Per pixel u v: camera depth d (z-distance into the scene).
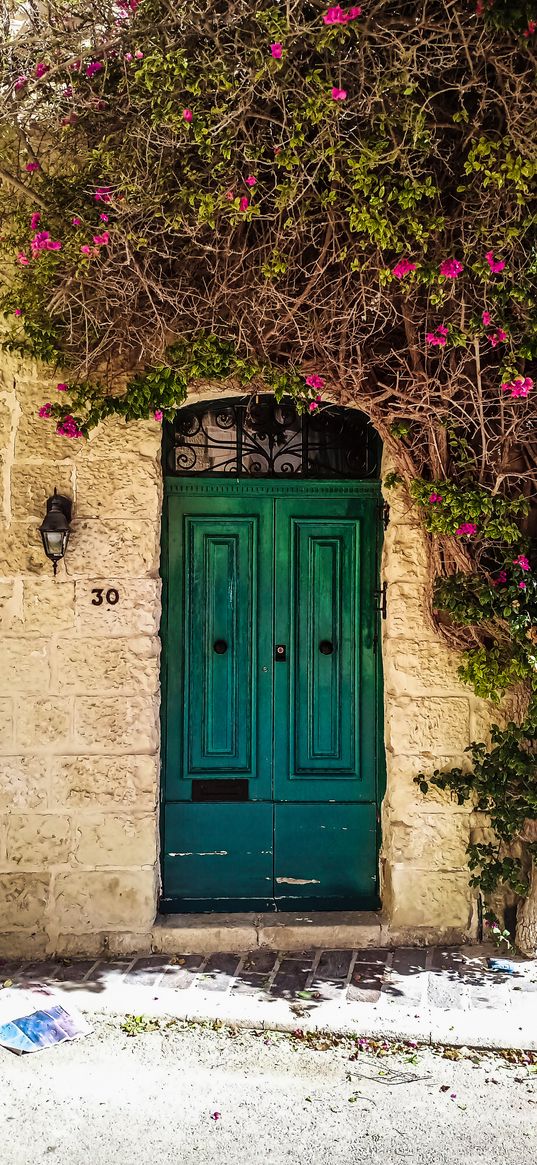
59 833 4.76
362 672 5.13
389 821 4.93
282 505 5.14
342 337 4.50
